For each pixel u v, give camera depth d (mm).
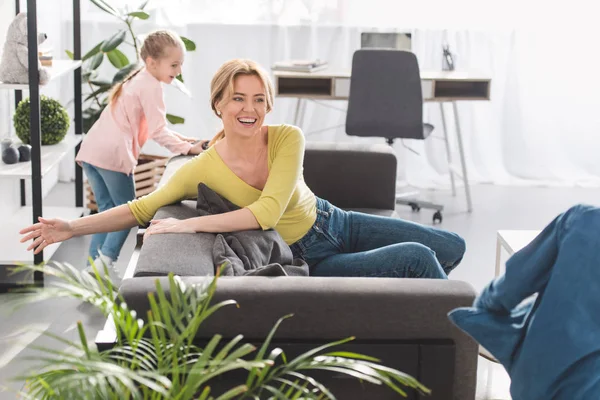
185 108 5922
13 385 2994
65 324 3533
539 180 6074
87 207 5055
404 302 2113
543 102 6020
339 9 5785
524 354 1801
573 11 5895
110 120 3965
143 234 2793
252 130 2719
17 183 4629
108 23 5660
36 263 3830
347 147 3650
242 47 5824
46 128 4258
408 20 5809
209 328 2105
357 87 4977
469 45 5875
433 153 6039
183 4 5738
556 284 1762
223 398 1598
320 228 2924
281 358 2109
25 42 3740
